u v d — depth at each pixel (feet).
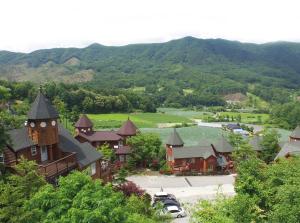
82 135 298.35
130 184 153.48
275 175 116.88
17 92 502.79
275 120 599.16
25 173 90.79
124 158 275.59
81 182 71.77
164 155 286.05
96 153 160.25
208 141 307.99
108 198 66.18
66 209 66.28
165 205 161.17
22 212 68.08
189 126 551.18
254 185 107.45
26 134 136.87
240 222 81.66
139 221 70.59
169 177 251.19
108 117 561.02
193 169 274.36
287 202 83.71
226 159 285.02
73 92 590.96
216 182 235.20
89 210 63.05
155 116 634.02
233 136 325.21
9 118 201.26
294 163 129.18
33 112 136.87
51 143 139.74
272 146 294.25
